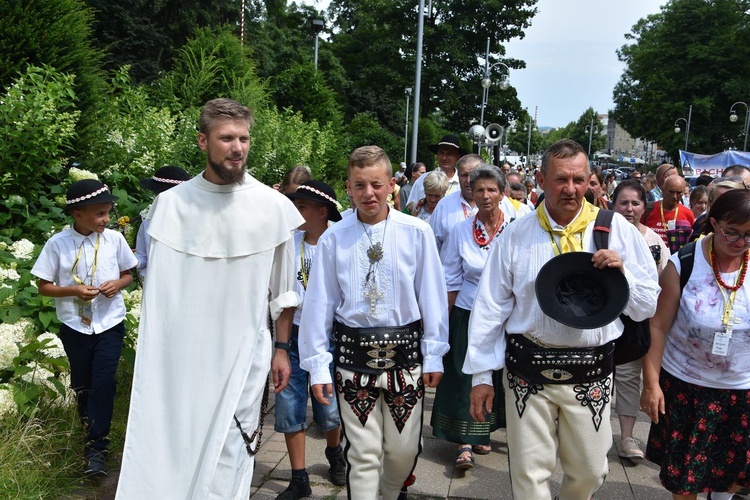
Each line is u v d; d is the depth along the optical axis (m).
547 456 2.98
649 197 10.83
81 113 7.85
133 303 5.75
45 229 6.45
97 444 4.05
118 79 9.40
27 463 3.76
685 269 3.22
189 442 2.92
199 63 14.56
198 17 28.78
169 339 2.98
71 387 4.37
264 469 4.37
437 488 4.16
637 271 2.92
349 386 3.20
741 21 55.50
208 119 2.98
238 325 3.01
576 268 2.85
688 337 3.19
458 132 40.56
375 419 3.23
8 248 5.89
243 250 3.04
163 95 13.55
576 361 2.90
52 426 4.27
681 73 56.09
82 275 4.23
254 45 35.28
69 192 4.18
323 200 4.16
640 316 2.94
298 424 3.92
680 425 3.23
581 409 2.93
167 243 3.02
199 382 2.97
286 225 3.12
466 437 4.36
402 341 3.21
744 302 3.10
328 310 3.30
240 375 2.94
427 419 5.40
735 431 3.17
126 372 5.46
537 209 3.03
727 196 3.04
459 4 37.97
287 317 3.23
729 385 3.14
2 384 4.30
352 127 30.81
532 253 2.96
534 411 2.96
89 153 7.91
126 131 8.66
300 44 48.91
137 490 2.87
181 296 3.00
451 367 4.41
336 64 47.59
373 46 38.81
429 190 6.00
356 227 3.28
